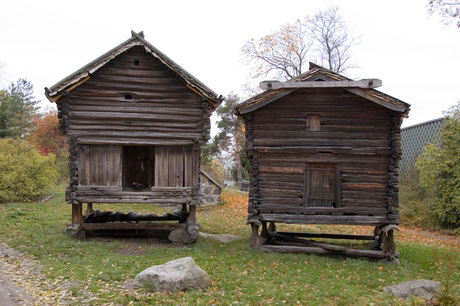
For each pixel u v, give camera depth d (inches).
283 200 467.2
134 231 537.0
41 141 1368.1
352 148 457.7
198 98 491.2
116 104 479.8
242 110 465.1
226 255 445.7
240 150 1654.8
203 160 1723.7
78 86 473.7
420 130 995.3
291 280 351.9
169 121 486.9
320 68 456.8
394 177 454.6
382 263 439.2
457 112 749.9
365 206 456.8
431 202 775.1
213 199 930.1
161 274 307.0
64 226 519.2
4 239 439.5
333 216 454.9
